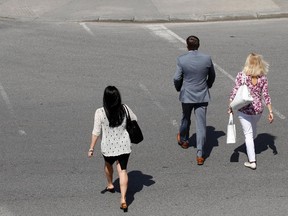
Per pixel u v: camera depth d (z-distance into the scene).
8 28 51.53
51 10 56.62
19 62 42.53
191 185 25.86
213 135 30.95
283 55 42.69
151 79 38.81
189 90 27.55
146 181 26.33
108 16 53.91
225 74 39.34
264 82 26.80
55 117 33.41
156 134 31.11
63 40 47.72
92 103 35.22
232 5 56.12
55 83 38.44
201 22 52.91
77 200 24.78
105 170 24.86
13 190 25.64
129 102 35.16
